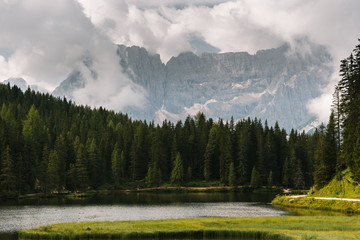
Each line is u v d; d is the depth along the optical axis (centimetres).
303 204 10212
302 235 5534
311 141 18975
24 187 13950
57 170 14612
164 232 5756
